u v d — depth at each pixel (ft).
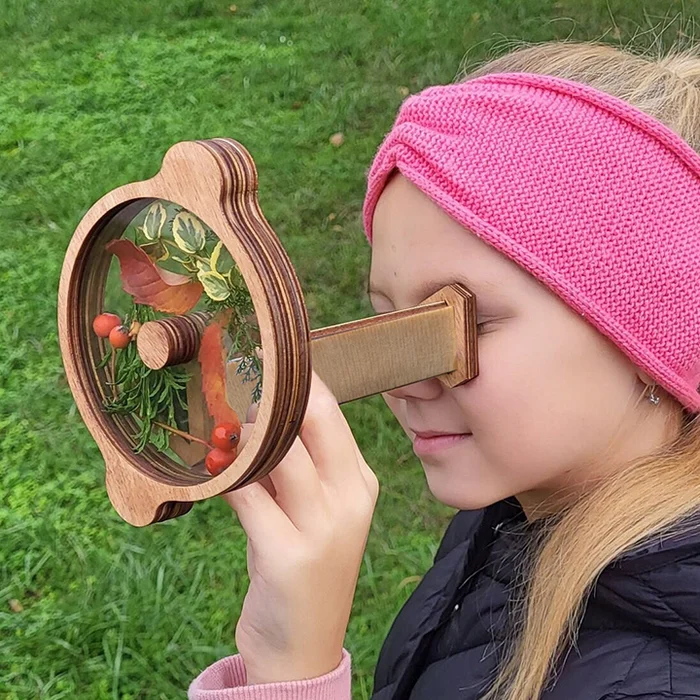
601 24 17.20
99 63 21.07
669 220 3.38
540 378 3.33
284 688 3.32
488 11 19.33
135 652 8.16
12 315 13.39
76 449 10.88
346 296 12.93
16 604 8.86
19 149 17.95
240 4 23.17
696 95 3.74
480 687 4.23
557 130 3.38
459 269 3.34
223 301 2.65
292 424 2.54
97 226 2.82
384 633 8.18
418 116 3.58
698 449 3.58
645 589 3.32
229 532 9.55
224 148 2.54
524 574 4.07
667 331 3.38
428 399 3.55
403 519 9.53
